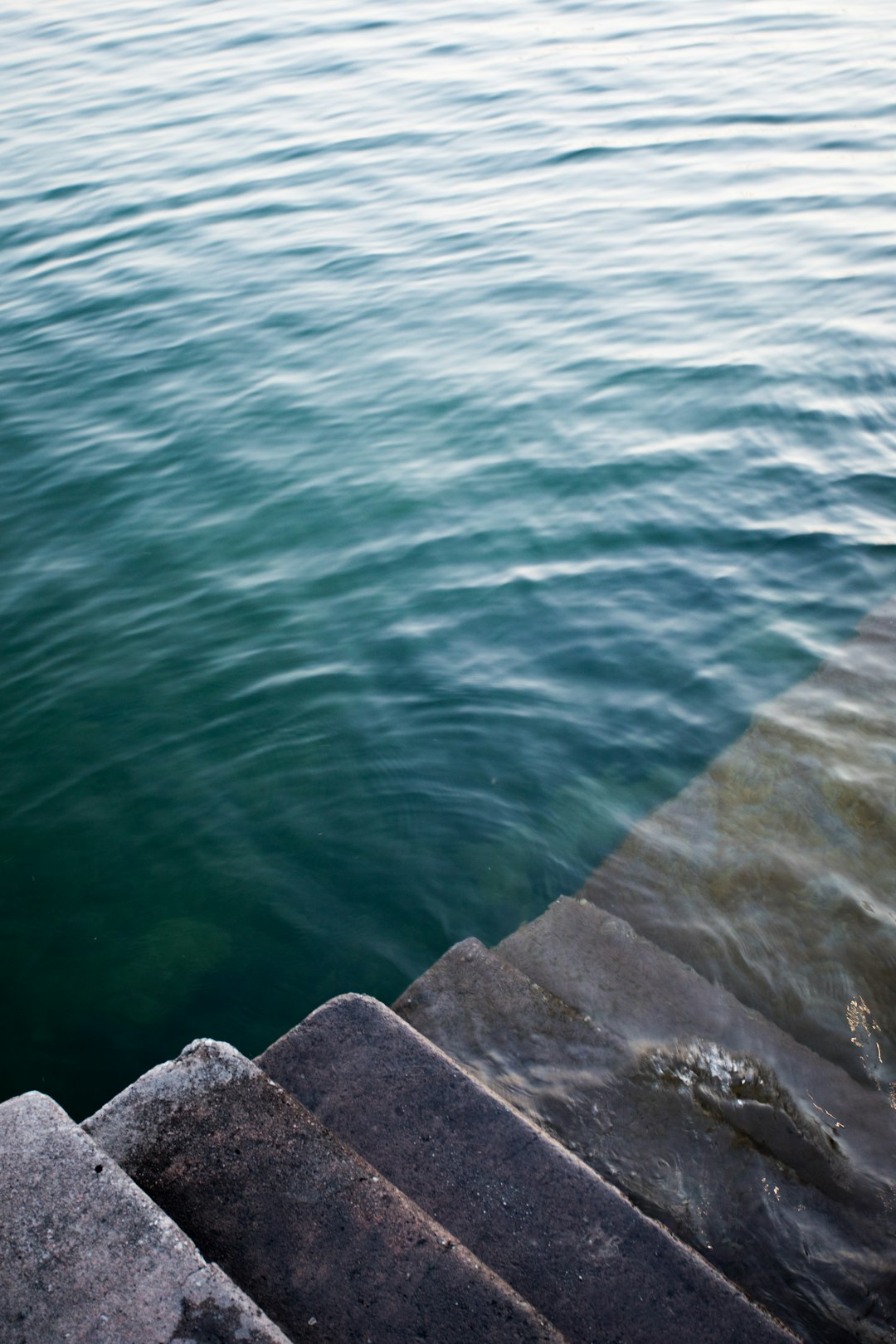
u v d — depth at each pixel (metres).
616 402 8.57
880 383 8.37
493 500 7.55
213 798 5.30
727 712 5.59
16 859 5.03
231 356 10.11
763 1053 3.71
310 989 4.31
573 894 4.59
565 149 14.55
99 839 5.12
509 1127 2.97
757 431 7.97
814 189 12.27
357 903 4.66
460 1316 2.37
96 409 9.41
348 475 8.06
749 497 7.29
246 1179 2.60
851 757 5.20
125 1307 2.14
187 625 6.64
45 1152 2.42
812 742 5.31
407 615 6.54
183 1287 2.17
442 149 15.13
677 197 12.58
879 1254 3.05
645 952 4.16
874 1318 2.89
